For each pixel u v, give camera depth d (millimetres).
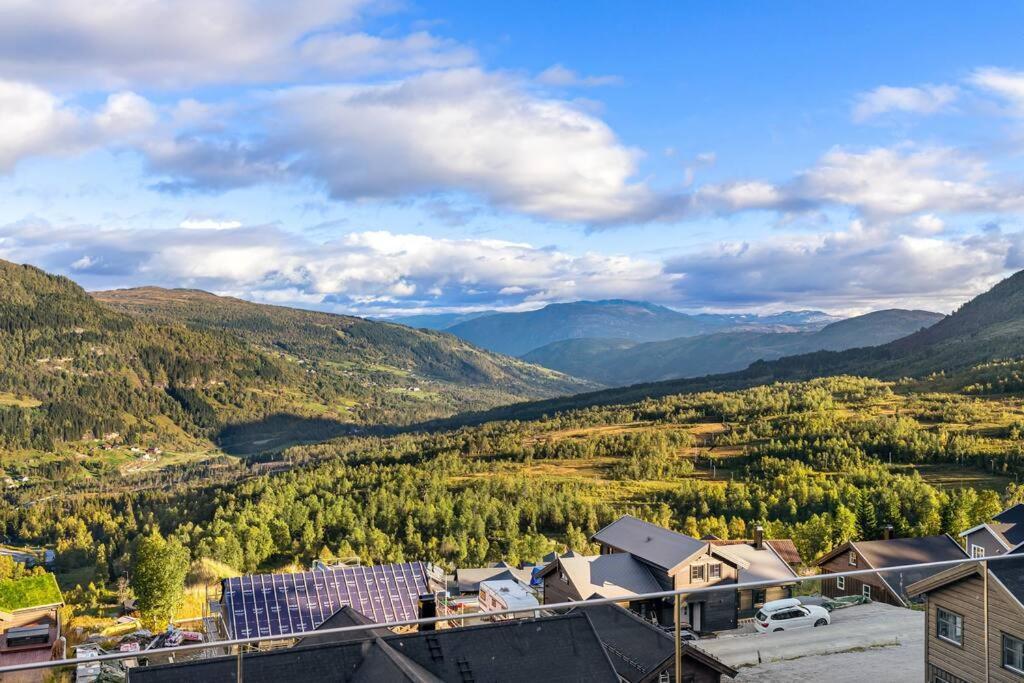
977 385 182500
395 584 43375
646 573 38781
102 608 60500
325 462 184625
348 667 11945
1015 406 158750
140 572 51500
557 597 38719
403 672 11469
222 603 41562
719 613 16891
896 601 16438
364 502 109938
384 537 89375
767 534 69062
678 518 94562
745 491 100000
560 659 12781
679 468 137500
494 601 41344
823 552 64938
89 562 117562
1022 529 42062
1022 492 88438
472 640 12820
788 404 189375
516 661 12359
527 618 12992
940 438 129500
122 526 149875
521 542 84375
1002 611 11984
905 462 122125
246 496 131500
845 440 135250
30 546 156000
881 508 75625
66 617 45562
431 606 20719
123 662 10133
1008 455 116688
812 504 86750
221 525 94750
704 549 38562
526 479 131750
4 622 36719
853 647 15531
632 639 12992
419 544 88312
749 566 41031
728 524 84875
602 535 44781
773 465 127438
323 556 84688
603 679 12727
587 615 13352
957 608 12812
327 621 25250
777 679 14516
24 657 23156
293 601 40344
